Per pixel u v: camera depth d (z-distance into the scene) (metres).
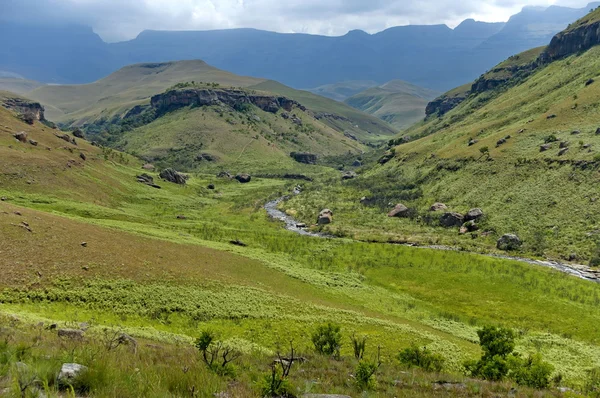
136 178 156.62
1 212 51.94
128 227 78.62
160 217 115.31
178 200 147.12
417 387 21.56
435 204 134.00
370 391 18.12
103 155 173.25
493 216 114.19
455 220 118.50
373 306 59.25
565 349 47.38
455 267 78.69
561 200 106.06
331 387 17.61
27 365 9.42
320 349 35.31
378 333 45.50
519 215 109.00
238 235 101.88
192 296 47.97
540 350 46.56
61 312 37.06
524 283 70.12
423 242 104.25
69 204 93.88
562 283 70.12
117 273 48.06
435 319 56.47
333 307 54.44
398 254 87.94
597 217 94.50
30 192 95.69
